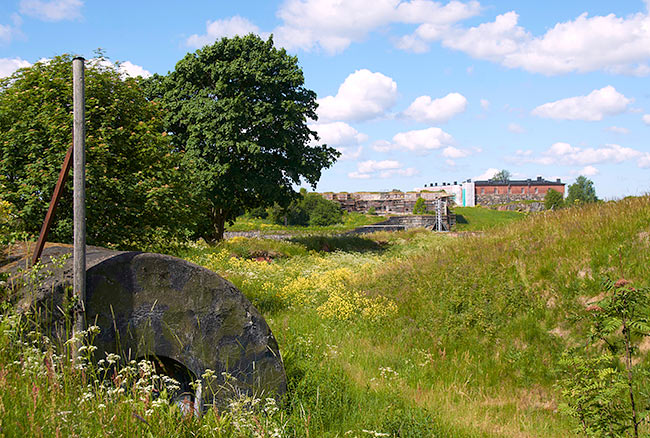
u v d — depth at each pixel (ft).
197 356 16.21
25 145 35.40
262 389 16.84
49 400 11.31
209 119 82.74
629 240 32.91
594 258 32.48
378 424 16.84
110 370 15.15
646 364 22.94
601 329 16.21
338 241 94.38
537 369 26.89
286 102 85.51
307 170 90.02
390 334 33.63
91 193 34.88
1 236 19.04
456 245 46.96
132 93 41.34
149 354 15.75
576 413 15.57
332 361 24.84
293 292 41.37
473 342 30.58
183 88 88.17
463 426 19.16
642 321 15.03
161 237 42.96
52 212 15.49
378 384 23.32
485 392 25.76
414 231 112.27
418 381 26.00
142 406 12.44
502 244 41.24
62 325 14.49
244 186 84.38
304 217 207.31
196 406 14.98
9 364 12.19
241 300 16.80
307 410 16.69
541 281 33.42
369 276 48.03
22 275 14.87
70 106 37.55
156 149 41.42
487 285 35.37
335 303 36.94
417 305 36.63
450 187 350.64
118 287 15.40
